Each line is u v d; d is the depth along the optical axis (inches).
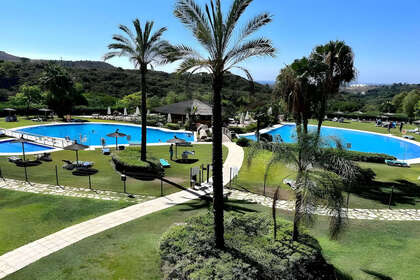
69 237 443.5
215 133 354.3
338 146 386.0
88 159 947.3
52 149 1101.7
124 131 1728.6
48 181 702.5
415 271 376.2
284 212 568.7
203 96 2524.6
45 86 1934.1
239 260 342.0
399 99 3056.1
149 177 764.0
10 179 706.2
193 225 435.5
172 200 609.6
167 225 491.8
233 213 488.4
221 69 351.3
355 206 605.3
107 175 769.6
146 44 788.6
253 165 929.5
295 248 376.5
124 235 452.8
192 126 1734.7
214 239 387.2
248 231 425.1
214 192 364.8
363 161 1034.7
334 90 769.6
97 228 475.2
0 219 491.2
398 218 550.6
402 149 1427.2
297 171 405.7
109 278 343.0
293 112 641.0
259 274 323.0
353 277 366.0
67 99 1937.7
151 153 1080.2
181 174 813.2
